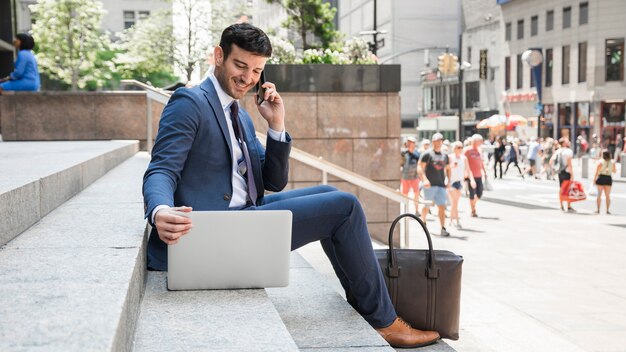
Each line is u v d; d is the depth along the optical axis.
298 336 3.10
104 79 41.69
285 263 3.09
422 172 14.15
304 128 11.41
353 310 3.54
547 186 28.41
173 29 36.00
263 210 3.06
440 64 38.34
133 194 4.65
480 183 17.66
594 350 6.08
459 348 5.80
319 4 35.22
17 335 1.64
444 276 4.17
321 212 3.32
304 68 11.35
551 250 12.09
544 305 7.87
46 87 42.91
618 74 47.22
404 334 3.74
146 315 2.67
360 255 3.42
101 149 7.27
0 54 18.30
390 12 78.19
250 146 3.38
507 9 59.56
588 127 49.22
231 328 2.52
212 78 3.27
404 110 79.38
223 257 3.04
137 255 2.60
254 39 3.13
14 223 2.92
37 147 8.01
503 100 60.47
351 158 11.52
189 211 2.81
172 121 3.10
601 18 47.69
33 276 2.24
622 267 10.35
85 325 1.72
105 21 54.25
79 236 2.97
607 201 18.19
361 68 11.45
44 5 38.50
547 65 53.97
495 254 11.66
